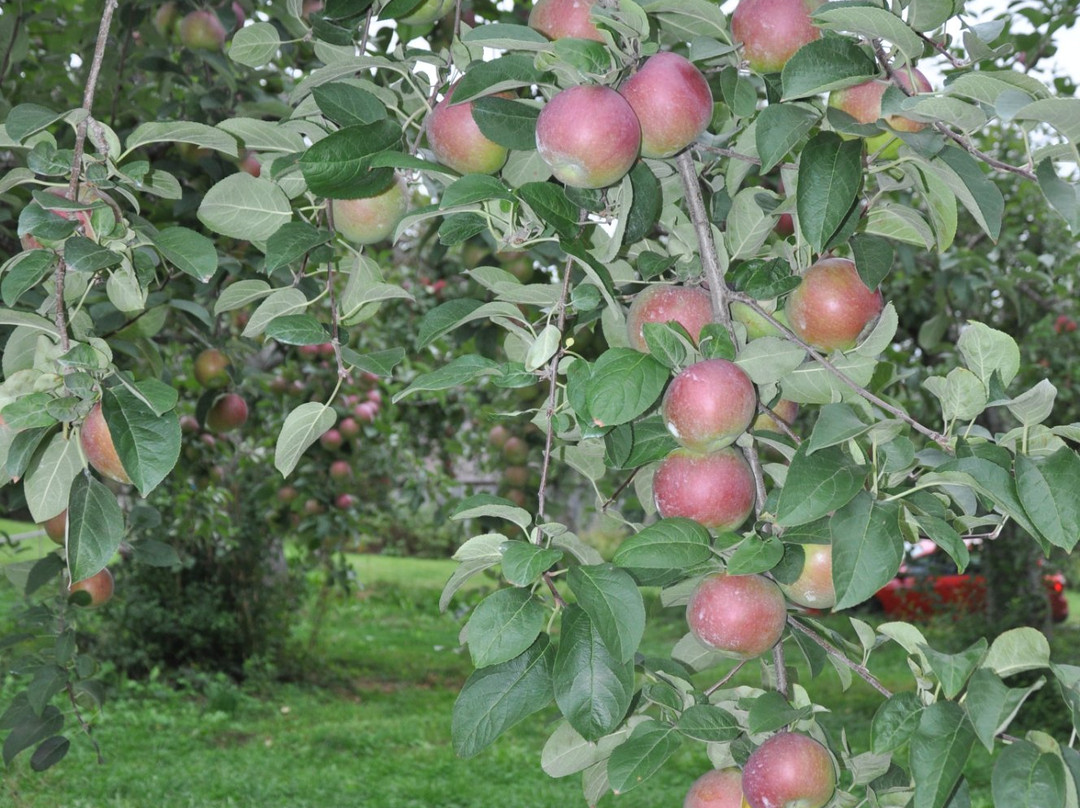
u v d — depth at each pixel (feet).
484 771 19.39
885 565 3.94
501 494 13.89
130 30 11.39
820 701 25.59
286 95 11.69
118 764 18.71
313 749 20.97
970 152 4.41
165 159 10.03
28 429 4.68
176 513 22.61
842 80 4.43
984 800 16.92
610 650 4.06
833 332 5.29
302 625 35.73
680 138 4.81
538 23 5.31
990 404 4.30
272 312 5.64
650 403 4.35
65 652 7.55
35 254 4.60
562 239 4.60
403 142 5.34
